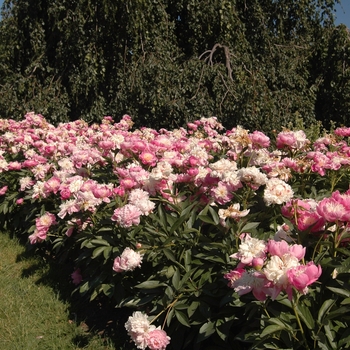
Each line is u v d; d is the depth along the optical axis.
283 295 1.67
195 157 2.72
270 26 9.01
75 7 7.98
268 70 8.10
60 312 3.02
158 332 1.92
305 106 7.86
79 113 8.68
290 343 1.67
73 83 8.05
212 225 2.43
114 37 8.34
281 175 2.61
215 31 8.44
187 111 7.46
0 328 2.86
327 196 2.71
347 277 1.71
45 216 3.34
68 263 3.78
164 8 8.34
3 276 3.66
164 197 2.67
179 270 2.30
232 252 2.13
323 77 8.83
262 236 2.17
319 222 1.68
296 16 9.08
